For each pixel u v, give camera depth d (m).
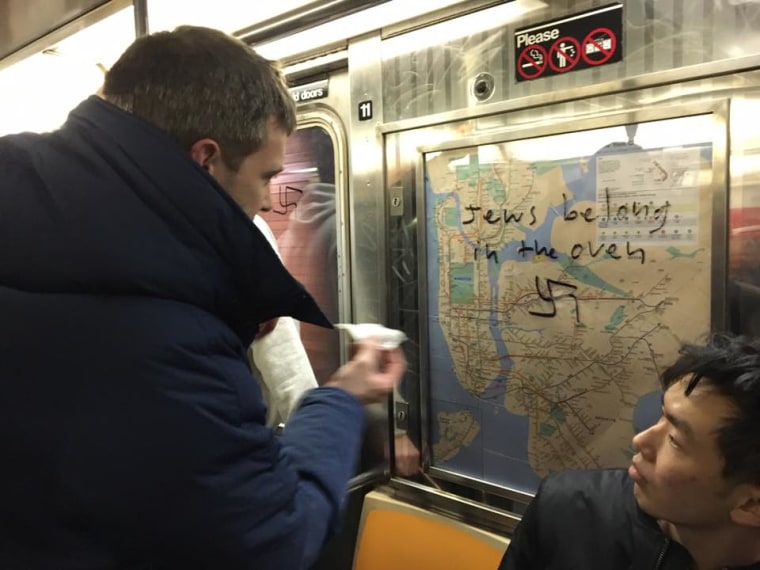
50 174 0.79
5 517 0.77
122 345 0.74
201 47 0.85
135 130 0.79
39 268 0.77
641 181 1.39
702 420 0.87
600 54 1.42
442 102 1.72
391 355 1.20
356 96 1.92
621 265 1.44
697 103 1.29
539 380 1.60
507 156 1.60
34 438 0.75
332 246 2.11
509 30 1.57
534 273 1.58
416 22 1.75
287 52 2.08
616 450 1.49
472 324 1.72
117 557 0.74
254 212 0.94
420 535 1.78
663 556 1.02
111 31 2.29
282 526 0.81
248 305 0.89
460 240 1.72
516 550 1.24
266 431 0.83
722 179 1.27
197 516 0.74
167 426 0.73
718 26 1.26
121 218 0.76
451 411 1.80
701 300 1.33
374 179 1.91
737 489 0.86
